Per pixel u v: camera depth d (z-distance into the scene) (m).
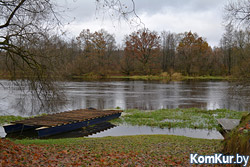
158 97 30.62
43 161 6.41
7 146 7.06
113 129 14.88
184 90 38.91
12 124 13.92
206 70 78.31
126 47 81.56
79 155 7.35
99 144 9.48
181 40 88.31
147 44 79.00
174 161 7.12
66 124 14.17
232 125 14.29
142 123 16.28
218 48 90.31
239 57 20.58
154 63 82.31
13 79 11.13
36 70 9.98
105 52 83.56
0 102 23.11
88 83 53.72
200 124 15.70
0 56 10.33
